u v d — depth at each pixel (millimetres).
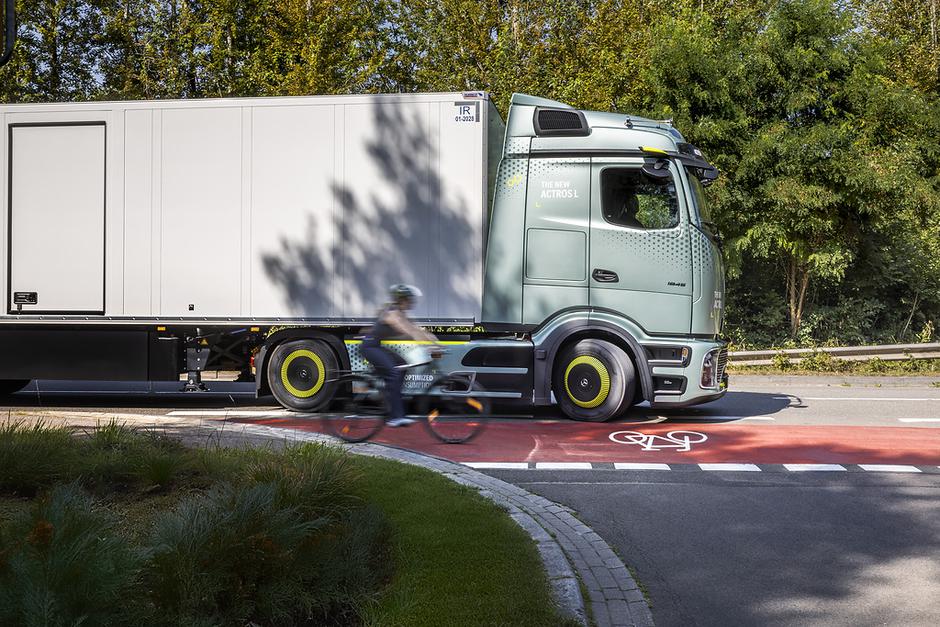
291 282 10938
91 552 3367
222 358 11352
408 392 10562
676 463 8336
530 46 24266
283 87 21328
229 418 10680
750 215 18875
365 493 5668
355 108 10836
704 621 4512
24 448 6309
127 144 11055
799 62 19141
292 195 10914
